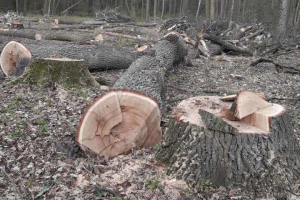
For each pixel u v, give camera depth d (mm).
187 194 3285
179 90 7242
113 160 3840
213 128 3359
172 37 9000
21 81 6555
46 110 5375
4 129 4543
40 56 7801
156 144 3986
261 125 3473
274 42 13250
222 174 3316
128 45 12875
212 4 23391
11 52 7574
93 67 8297
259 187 3277
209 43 12844
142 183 3430
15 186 3352
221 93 7133
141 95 3912
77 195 3299
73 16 32281
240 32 14461
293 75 9438
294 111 6016
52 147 4129
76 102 5812
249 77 8961
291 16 20672
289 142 3545
